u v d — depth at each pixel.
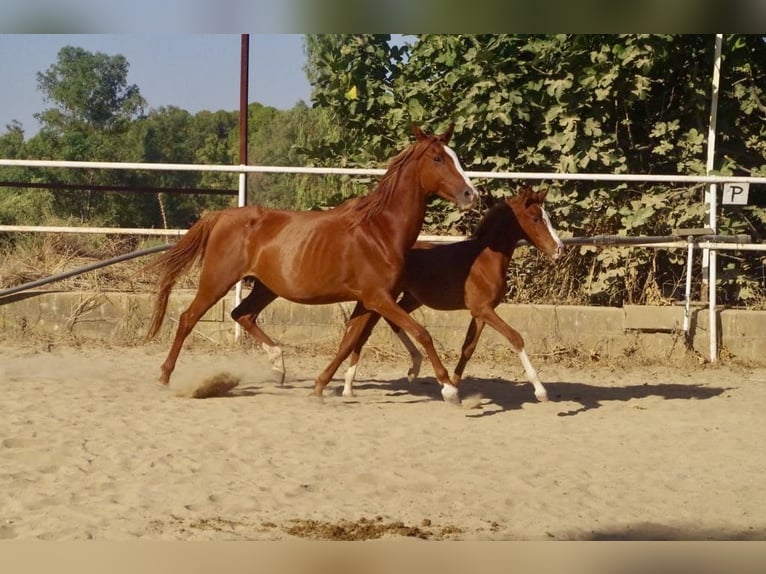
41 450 6.42
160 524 5.05
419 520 5.31
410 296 8.87
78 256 12.66
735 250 11.96
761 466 6.65
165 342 11.48
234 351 11.23
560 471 6.40
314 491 5.80
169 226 19.77
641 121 12.65
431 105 12.76
